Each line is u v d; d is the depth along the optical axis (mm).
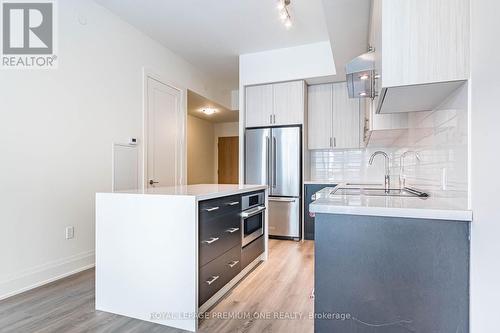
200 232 1960
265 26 3670
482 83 1108
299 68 4262
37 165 2600
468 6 1261
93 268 3074
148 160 3936
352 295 1360
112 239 2092
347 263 1367
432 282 1252
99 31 3213
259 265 3125
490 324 1027
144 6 3236
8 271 2379
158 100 4148
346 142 4461
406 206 1326
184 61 4746
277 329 1875
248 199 2807
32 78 2578
